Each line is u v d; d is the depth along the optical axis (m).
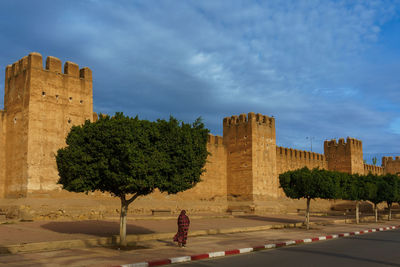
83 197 26.45
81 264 10.23
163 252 13.10
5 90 27.77
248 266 10.75
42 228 18.91
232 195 41.72
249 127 41.28
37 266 9.85
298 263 11.30
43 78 25.56
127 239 16.17
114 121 14.34
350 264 11.14
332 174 27.19
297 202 48.38
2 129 26.56
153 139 14.67
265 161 42.00
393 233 24.20
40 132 24.88
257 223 27.84
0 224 20.42
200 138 15.98
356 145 57.00
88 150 14.52
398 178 39.44
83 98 27.50
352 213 49.12
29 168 24.03
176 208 34.69
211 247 14.70
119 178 13.79
